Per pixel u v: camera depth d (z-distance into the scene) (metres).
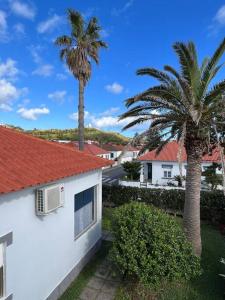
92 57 20.61
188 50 9.38
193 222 10.38
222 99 9.54
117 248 8.01
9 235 5.85
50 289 7.64
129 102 10.48
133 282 8.83
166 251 7.62
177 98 9.87
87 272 9.54
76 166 9.06
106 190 19.78
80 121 20.45
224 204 15.58
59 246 8.12
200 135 9.95
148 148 13.35
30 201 6.60
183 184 23.64
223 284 8.95
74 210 9.52
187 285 8.86
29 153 8.41
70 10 19.44
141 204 8.91
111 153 59.16
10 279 5.95
